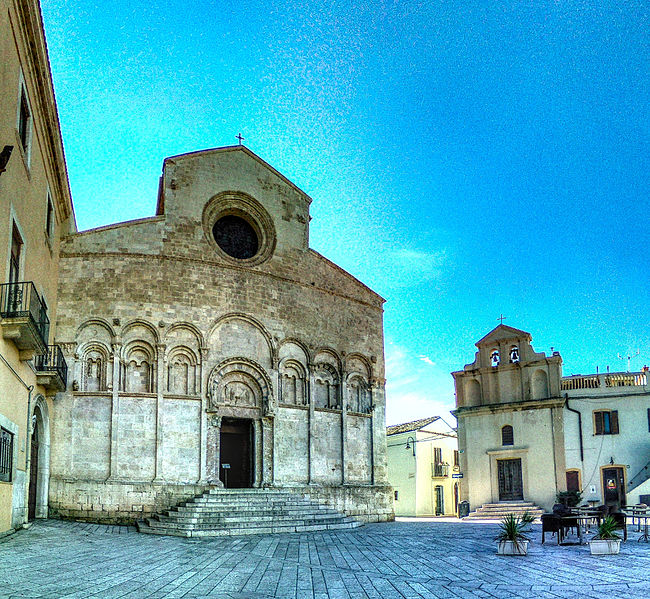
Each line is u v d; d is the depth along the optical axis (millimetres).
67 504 30906
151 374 33594
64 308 32938
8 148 18188
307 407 37906
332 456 38594
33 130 25031
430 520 44125
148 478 32375
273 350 37000
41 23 23266
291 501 33469
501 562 17406
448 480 62625
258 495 33312
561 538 22656
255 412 36094
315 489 36812
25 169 23500
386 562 17875
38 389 28172
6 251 20781
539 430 45844
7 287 20891
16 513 23469
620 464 43562
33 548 19234
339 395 39812
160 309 34312
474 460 47656
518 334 48219
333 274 41656
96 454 31859
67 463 31359
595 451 44375
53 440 31453
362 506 39031
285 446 36531
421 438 60188
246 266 37344
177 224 35906
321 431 38375
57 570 15250
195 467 33438
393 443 61594
